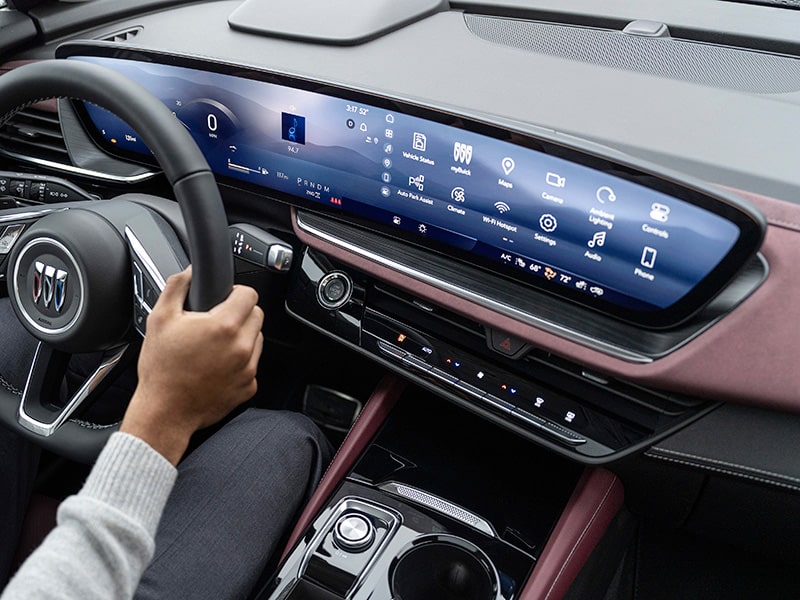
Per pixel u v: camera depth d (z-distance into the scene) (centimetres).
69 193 124
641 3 119
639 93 97
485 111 95
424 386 105
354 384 137
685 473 96
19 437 97
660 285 83
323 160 103
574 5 119
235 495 93
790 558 108
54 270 81
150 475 57
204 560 87
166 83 112
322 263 114
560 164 84
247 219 120
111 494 54
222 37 119
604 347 87
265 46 114
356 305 111
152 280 82
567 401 96
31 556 52
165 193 129
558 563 99
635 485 104
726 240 76
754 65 103
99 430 85
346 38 110
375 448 112
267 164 109
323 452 111
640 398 91
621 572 132
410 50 110
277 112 104
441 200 95
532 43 111
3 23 129
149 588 82
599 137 89
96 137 124
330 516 104
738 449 88
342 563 99
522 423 98
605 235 84
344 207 105
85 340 82
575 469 110
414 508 105
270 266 104
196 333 59
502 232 92
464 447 113
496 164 89
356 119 97
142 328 83
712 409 87
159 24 127
